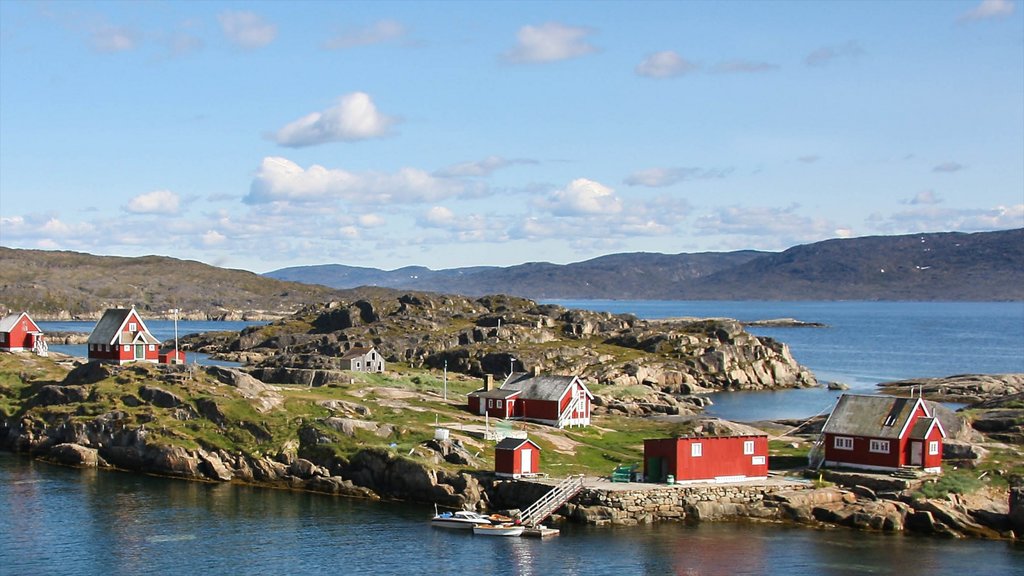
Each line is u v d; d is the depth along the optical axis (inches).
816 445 4820.4
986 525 4136.3
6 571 3590.1
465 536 4020.7
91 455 5344.5
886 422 4534.9
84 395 5826.8
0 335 7775.6
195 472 5064.0
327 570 3609.7
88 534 4033.0
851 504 4266.7
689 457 4355.3
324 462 4911.4
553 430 5551.2
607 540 3951.8
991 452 4714.6
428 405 6058.1
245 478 4963.1
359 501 4584.2
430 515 4335.6
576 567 3641.7
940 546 3929.6
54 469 5236.2
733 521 4227.4
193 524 4183.1
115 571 3602.4
